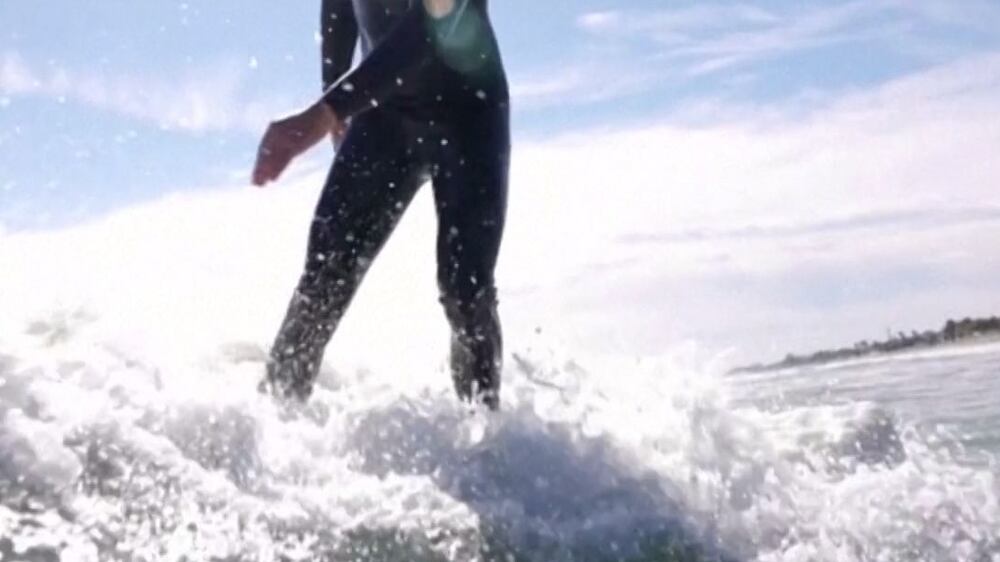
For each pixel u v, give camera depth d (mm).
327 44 3875
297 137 2957
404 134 3508
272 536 2264
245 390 2910
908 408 4977
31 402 2354
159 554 2121
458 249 3377
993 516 2914
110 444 2324
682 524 2588
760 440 3246
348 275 3480
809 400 4969
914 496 3014
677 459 2908
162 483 2289
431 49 3234
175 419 2502
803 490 2969
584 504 2604
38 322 2922
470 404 2994
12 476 2170
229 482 2375
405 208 3604
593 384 3240
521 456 2711
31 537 2055
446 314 3377
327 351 3740
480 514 2494
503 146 3488
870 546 2703
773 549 2623
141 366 2738
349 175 3512
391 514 2432
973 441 3949
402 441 2729
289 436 2652
